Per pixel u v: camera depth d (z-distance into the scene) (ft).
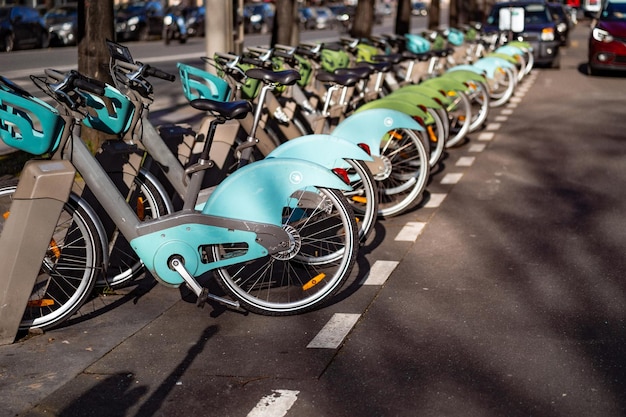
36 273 15.56
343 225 16.97
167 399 13.41
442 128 29.73
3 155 33.27
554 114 47.19
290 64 24.25
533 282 18.74
